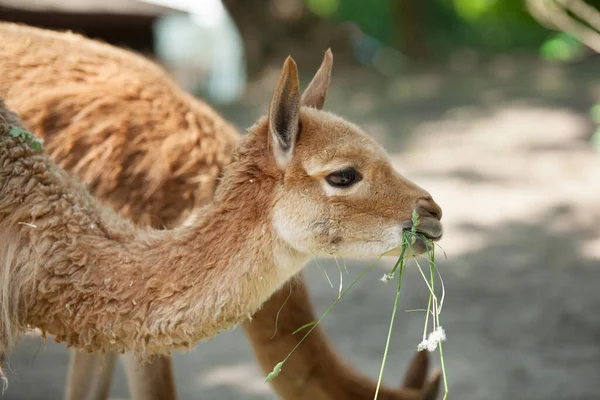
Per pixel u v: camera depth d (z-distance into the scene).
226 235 4.78
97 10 18.83
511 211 15.05
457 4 30.75
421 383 6.23
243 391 9.09
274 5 30.62
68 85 5.82
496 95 25.39
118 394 8.98
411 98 25.55
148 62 6.65
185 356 10.03
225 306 4.71
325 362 5.93
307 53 30.19
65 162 5.66
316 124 4.91
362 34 32.66
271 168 4.86
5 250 4.64
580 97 24.33
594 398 8.66
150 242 4.79
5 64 5.81
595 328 10.32
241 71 27.73
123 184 5.66
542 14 10.38
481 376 9.19
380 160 4.91
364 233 4.88
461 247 13.41
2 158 4.68
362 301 11.48
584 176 16.97
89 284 4.65
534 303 11.14
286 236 4.84
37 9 17.64
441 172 17.58
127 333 4.67
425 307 11.22
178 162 5.76
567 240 13.56
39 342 10.16
